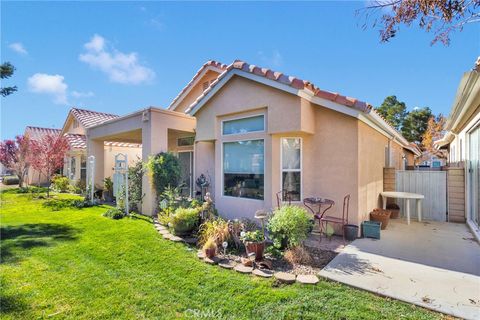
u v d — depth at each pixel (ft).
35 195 50.85
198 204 26.86
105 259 17.66
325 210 22.36
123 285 14.05
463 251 18.85
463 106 23.25
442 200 30.76
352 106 21.81
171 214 24.23
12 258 17.87
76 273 15.55
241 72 26.27
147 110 32.86
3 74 30.83
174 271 15.70
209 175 34.14
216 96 29.48
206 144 34.73
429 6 9.25
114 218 29.73
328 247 19.83
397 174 33.42
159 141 33.35
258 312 11.40
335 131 23.99
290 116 23.44
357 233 22.22
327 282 14.07
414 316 10.96
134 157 61.72
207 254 17.39
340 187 23.67
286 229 17.66
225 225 20.04
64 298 12.76
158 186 31.71
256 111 26.45
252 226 22.11
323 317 10.91
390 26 10.29
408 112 107.96
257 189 26.30
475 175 26.05
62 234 23.53
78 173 61.67
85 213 33.09
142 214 32.32
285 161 25.93
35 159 52.47
